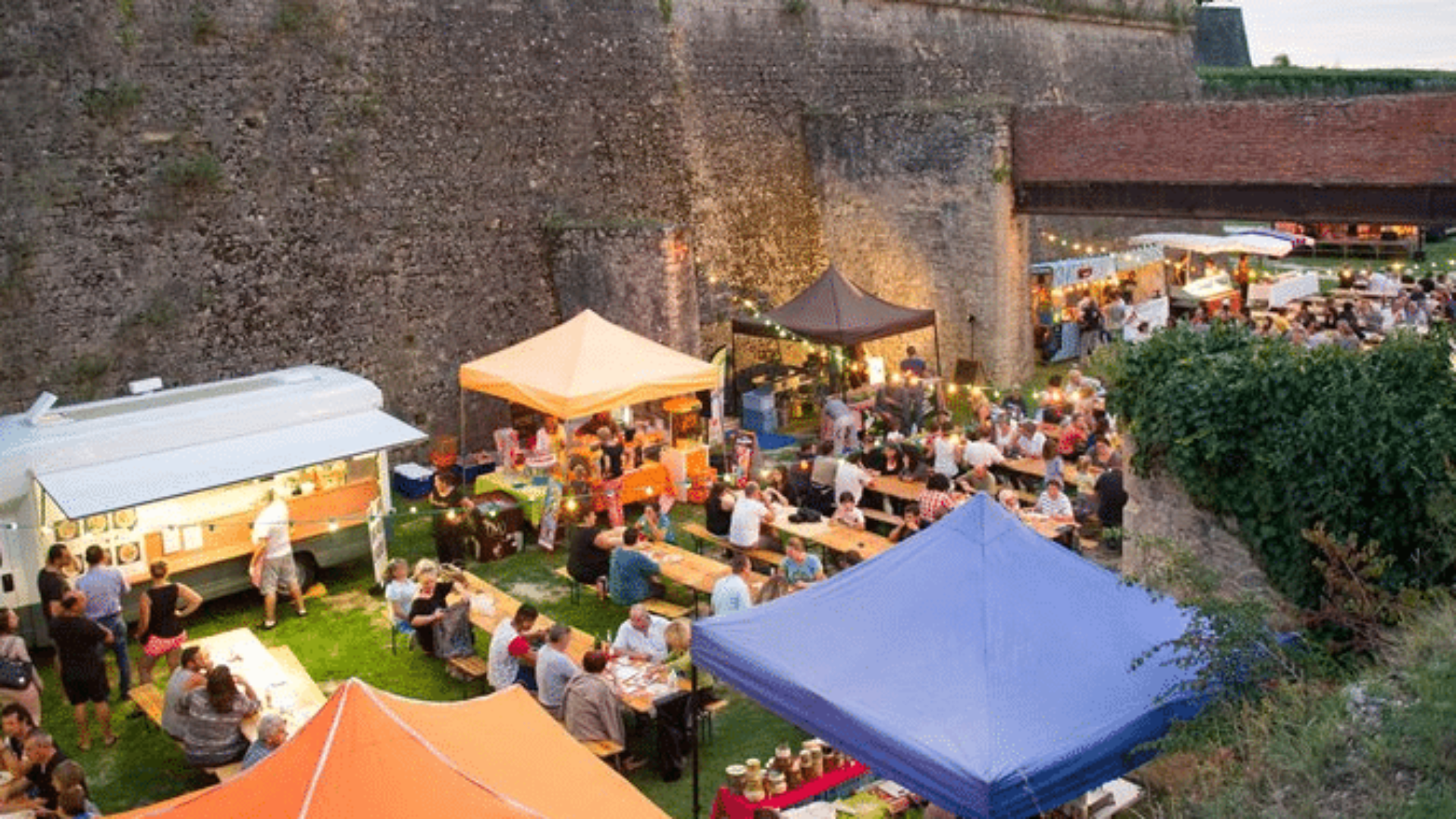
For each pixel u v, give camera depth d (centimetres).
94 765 1016
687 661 1015
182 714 941
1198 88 3569
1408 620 802
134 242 1576
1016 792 648
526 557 1475
